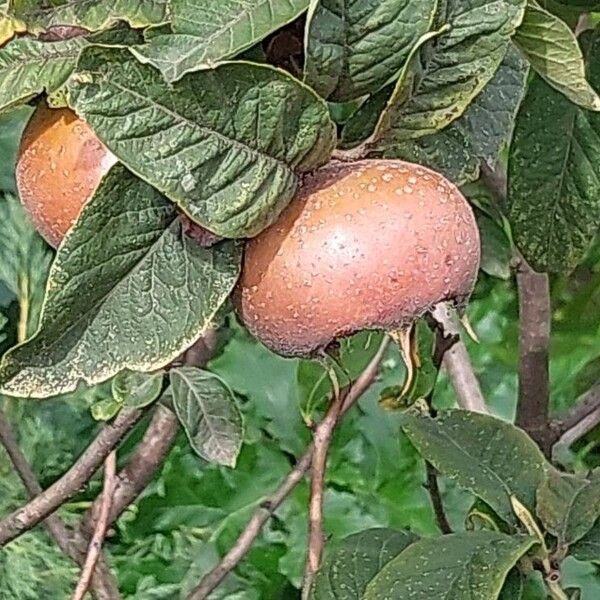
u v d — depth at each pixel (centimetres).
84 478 45
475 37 26
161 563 94
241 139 24
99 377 25
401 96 26
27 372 24
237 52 24
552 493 34
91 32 26
